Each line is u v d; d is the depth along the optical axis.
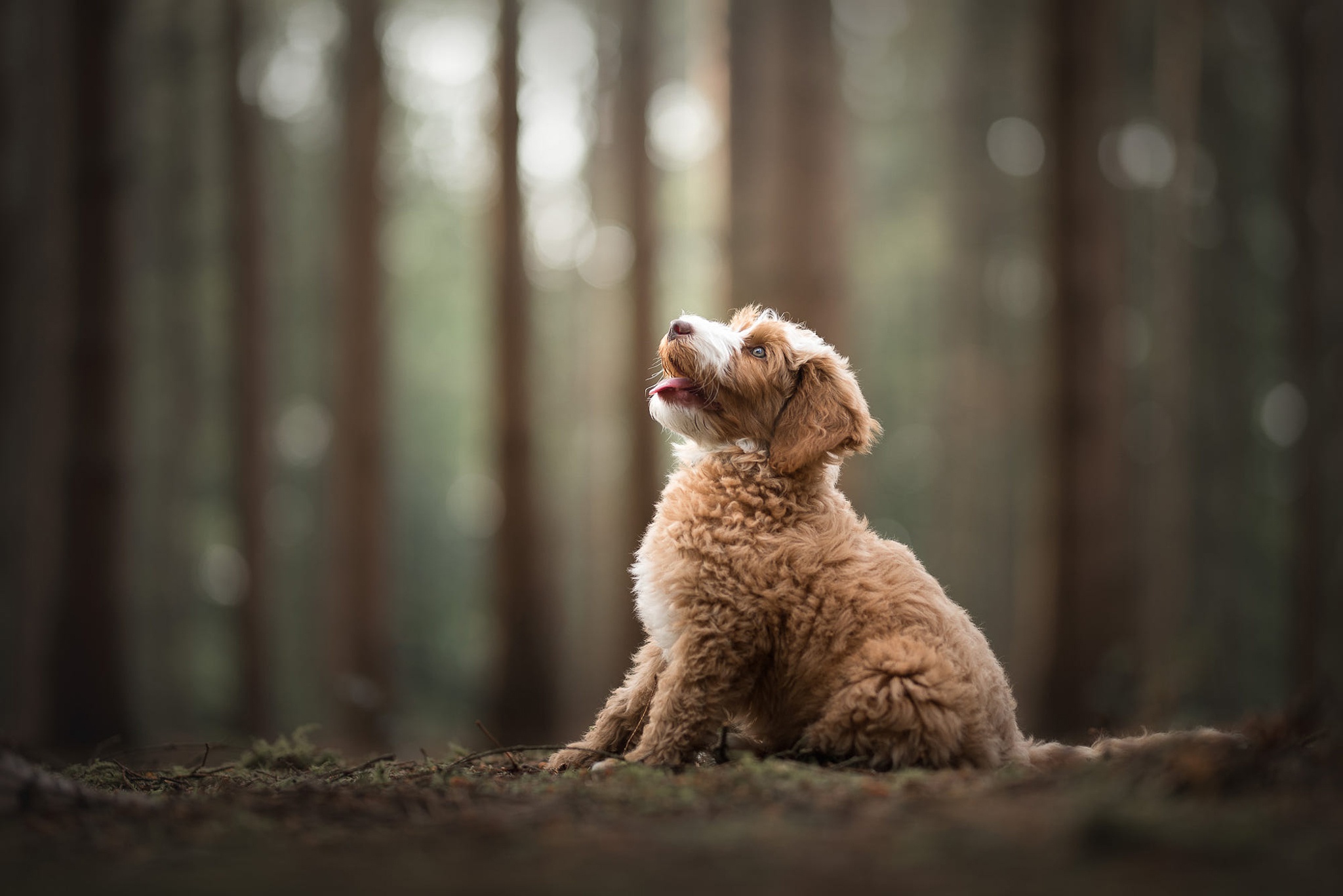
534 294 18.22
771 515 4.90
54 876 2.92
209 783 5.11
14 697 19.67
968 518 30.00
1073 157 14.73
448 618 36.34
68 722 13.92
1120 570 14.27
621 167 20.42
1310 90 21.72
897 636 4.60
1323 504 20.58
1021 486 30.30
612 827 3.38
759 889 2.58
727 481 4.97
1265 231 29.53
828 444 5.03
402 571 34.34
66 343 14.58
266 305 20.36
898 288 35.06
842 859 2.82
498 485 16.58
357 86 17.95
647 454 17.89
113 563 14.40
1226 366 27.20
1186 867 2.63
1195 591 26.64
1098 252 14.65
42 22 19.78
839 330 13.81
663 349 5.38
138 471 26.94
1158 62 26.08
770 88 13.92
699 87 24.08
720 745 4.73
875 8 32.94
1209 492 27.02
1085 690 13.83
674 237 29.11
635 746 5.13
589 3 27.73
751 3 14.12
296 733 6.76
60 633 14.15
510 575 16.27
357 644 16.95
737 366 5.20
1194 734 4.69
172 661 27.45
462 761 5.29
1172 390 24.41
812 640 4.66
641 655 5.27
